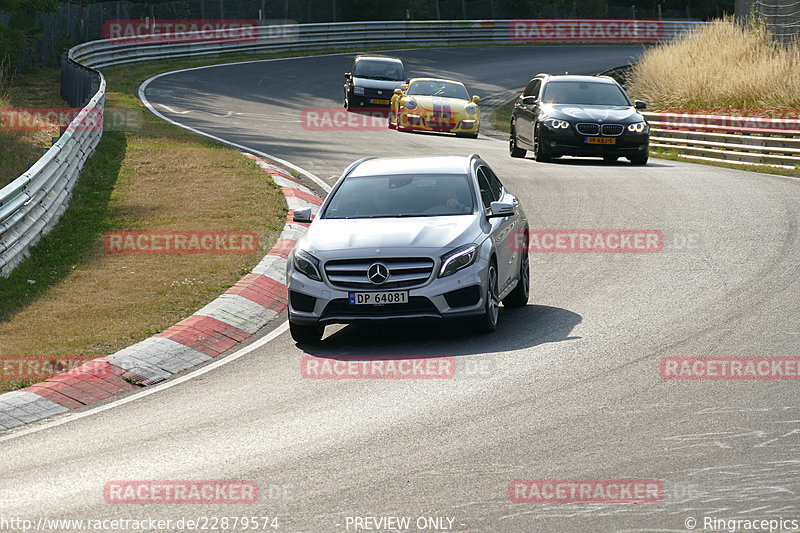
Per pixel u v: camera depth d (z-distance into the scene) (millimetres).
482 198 22312
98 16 99125
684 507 11578
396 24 121562
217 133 55938
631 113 48562
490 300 20703
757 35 72562
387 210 21859
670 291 23703
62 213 33688
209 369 19594
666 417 14883
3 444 15492
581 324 21219
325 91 85500
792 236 29297
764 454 13164
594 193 38500
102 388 18375
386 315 20062
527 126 50594
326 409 16266
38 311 23188
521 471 12945
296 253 20938
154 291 24812
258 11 120312
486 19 143125
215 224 32281
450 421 15227
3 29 77250
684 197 37156
